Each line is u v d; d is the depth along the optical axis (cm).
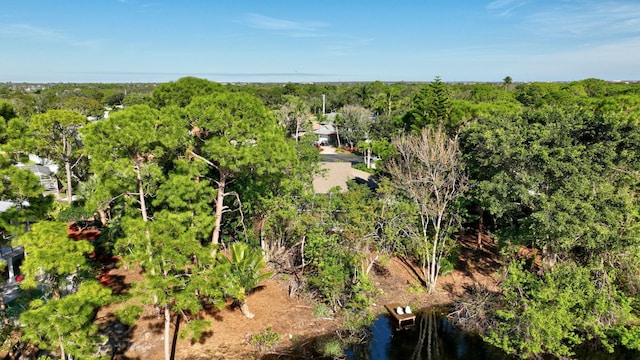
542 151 1784
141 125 1523
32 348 1427
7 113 2273
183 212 1516
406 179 2170
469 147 2309
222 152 1620
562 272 1616
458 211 2203
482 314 1825
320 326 1806
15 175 1336
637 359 1622
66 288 1738
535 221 1717
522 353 1597
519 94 7331
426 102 3944
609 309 1628
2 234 1444
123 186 1606
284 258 2234
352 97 9750
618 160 1867
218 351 1595
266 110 1842
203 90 3359
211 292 1290
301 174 2409
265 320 1805
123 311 1241
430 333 1822
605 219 1608
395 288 2155
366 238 1920
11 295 1792
